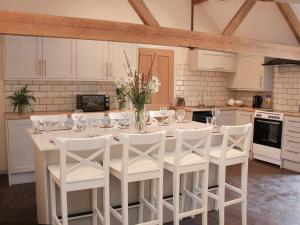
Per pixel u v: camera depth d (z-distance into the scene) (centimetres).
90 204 285
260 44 486
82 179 231
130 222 307
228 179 460
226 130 285
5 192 410
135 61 542
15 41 452
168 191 321
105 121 371
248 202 374
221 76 694
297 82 580
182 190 323
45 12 501
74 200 278
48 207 268
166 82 625
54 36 347
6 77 452
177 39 418
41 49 470
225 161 292
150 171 255
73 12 522
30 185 439
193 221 325
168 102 630
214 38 446
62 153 220
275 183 447
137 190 308
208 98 681
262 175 487
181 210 327
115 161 276
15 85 489
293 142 511
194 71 655
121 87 325
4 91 483
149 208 294
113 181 292
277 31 569
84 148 227
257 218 330
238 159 303
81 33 359
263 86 615
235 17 491
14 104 472
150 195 312
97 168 250
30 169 450
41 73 472
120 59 529
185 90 649
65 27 351
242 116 621
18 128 438
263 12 548
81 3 527
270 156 551
